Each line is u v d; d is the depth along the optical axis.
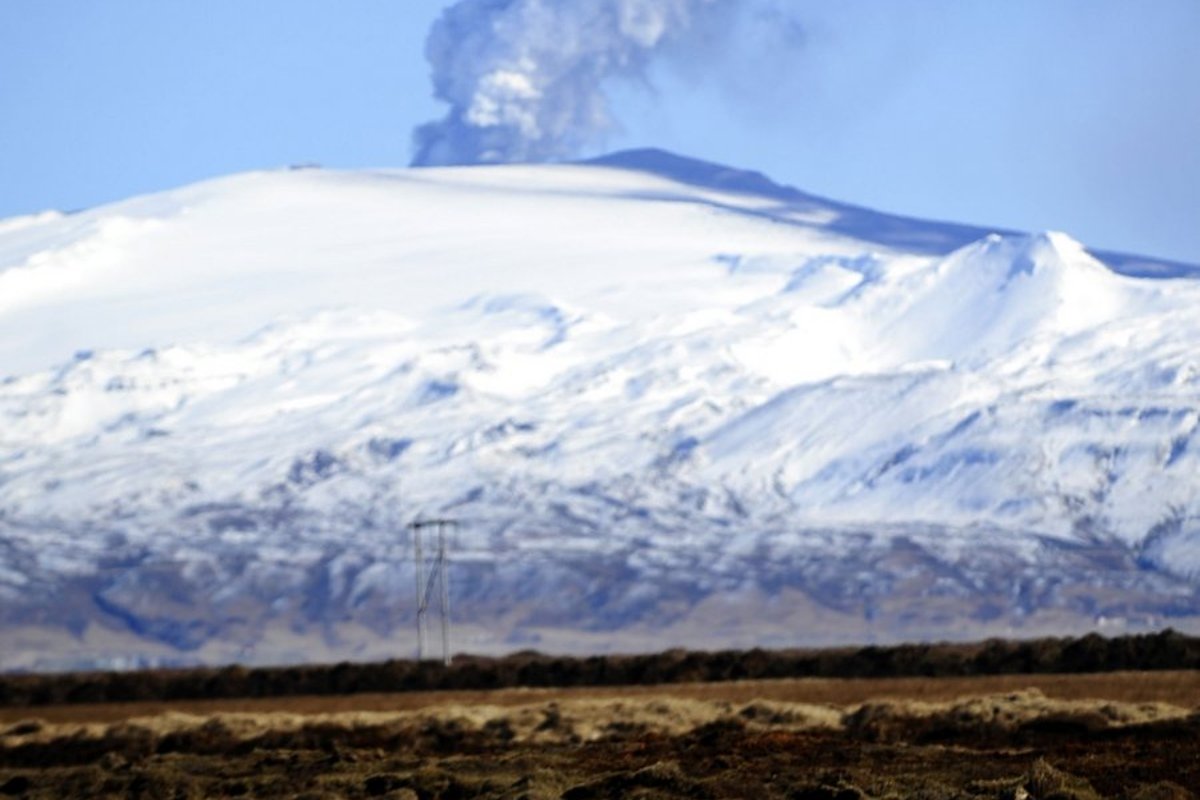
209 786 182.12
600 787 155.88
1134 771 156.88
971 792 141.25
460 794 163.38
